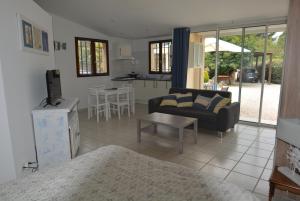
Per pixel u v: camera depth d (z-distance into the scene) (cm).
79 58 654
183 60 599
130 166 175
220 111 412
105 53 727
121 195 137
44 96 361
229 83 579
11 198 134
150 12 512
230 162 317
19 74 262
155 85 719
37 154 297
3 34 226
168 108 489
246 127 495
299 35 205
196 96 515
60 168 172
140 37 757
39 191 141
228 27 525
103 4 493
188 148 371
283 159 226
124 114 618
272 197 208
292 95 215
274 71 523
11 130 236
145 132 400
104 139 416
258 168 298
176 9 475
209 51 616
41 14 363
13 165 237
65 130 301
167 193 139
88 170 168
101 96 627
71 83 636
